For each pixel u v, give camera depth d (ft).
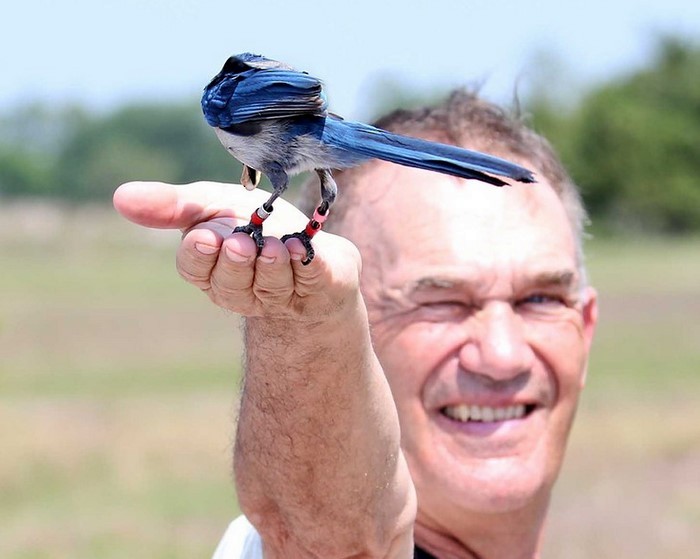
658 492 50.88
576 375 18.01
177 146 475.31
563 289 17.81
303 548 13.51
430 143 12.84
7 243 251.60
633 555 41.96
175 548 43.24
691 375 80.69
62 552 42.47
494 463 17.28
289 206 12.48
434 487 17.40
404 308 17.35
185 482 53.72
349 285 11.54
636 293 146.30
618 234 281.95
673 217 283.18
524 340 17.35
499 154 18.21
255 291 10.96
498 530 17.67
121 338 113.70
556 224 18.06
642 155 282.56
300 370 12.13
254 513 13.57
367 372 12.44
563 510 48.73
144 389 81.05
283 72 12.62
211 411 71.46
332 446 12.62
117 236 270.46
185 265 10.66
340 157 12.79
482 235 17.34
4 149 465.88
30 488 52.06
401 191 17.66
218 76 12.88
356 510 13.01
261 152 12.67
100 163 456.45
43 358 99.91
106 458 58.44
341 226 18.11
